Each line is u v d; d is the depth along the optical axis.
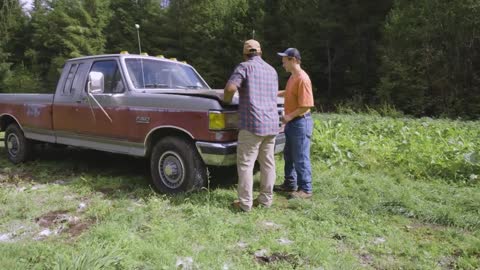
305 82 4.65
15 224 4.11
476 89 17.95
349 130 8.59
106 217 4.11
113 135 5.38
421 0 19.05
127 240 3.45
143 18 36.44
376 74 23.16
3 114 7.08
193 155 4.71
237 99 4.76
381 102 19.23
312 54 26.66
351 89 24.73
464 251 3.45
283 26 28.45
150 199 4.68
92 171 6.30
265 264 3.24
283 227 4.01
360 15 24.28
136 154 5.23
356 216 4.31
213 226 3.89
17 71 36.91
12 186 5.51
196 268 3.09
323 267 3.18
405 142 6.91
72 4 36.66
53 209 4.54
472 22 17.27
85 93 5.69
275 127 4.36
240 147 4.33
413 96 18.78
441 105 18.11
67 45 35.75
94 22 37.16
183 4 33.84
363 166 6.27
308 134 4.86
